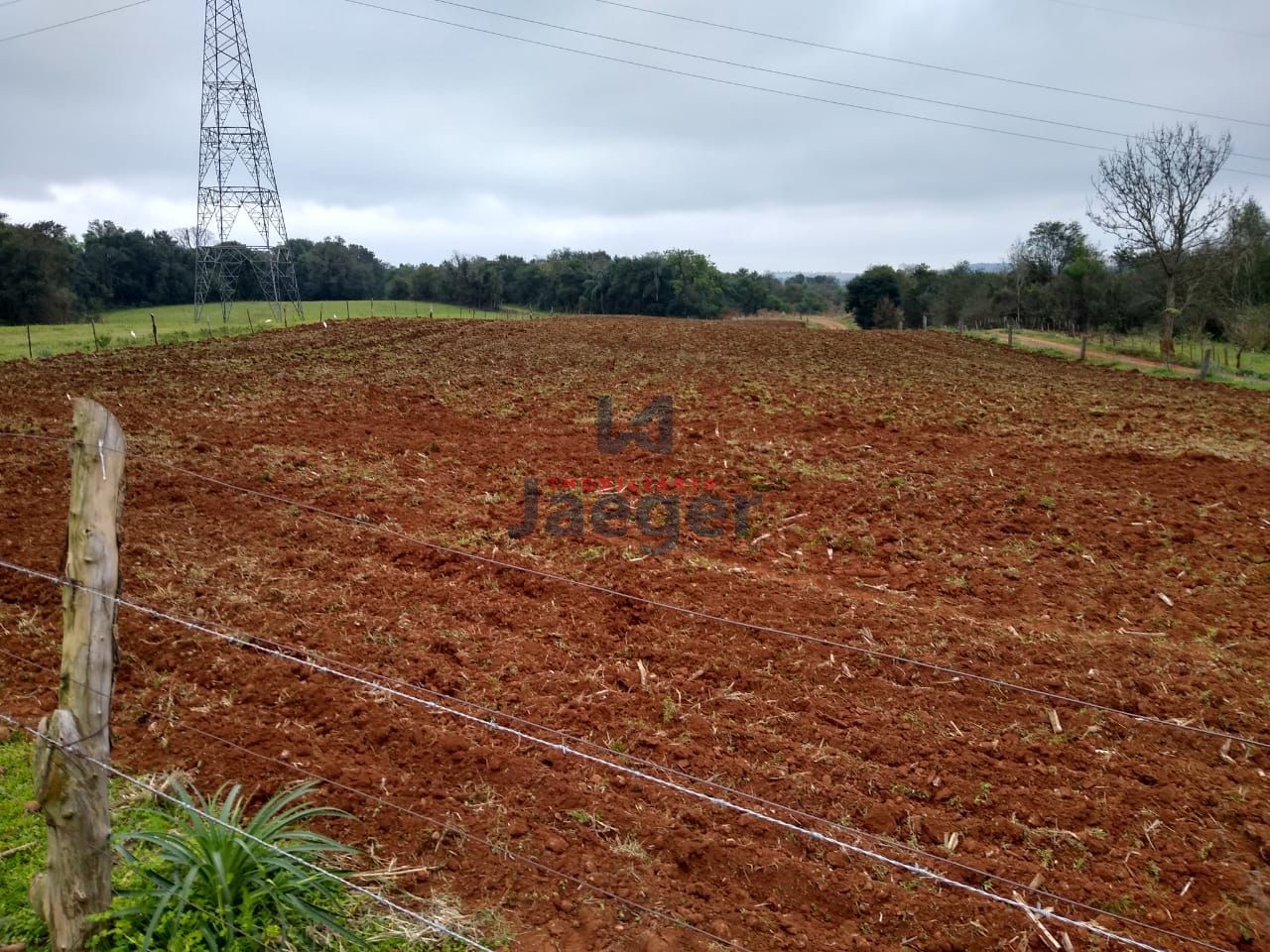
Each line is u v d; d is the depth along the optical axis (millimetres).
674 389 18094
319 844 3941
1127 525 9984
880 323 65188
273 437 12750
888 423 15016
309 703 5512
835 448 13188
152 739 5070
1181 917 4152
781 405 16484
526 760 5016
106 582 3115
